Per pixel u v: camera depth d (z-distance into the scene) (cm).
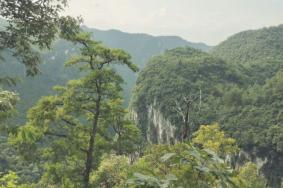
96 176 2392
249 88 16600
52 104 2433
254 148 12812
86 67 2516
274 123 12925
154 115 16412
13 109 593
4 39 891
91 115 2592
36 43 945
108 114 2483
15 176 773
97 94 2448
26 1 883
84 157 2459
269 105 13788
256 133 12888
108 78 2397
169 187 320
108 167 2333
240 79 18600
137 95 17788
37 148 2262
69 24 977
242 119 13500
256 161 12762
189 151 329
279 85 14262
